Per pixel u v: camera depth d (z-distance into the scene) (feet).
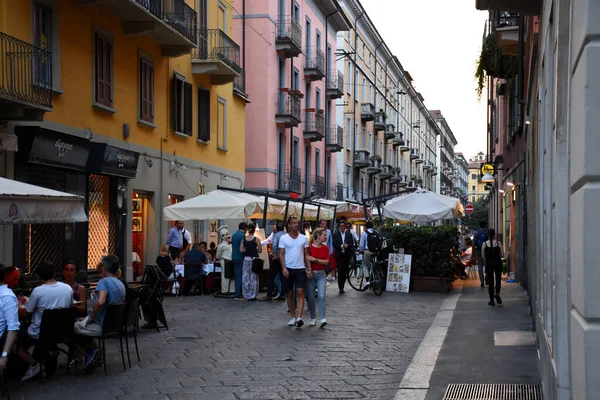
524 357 29.19
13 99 43.91
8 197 26.63
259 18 112.57
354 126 172.24
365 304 53.16
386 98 213.66
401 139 228.43
